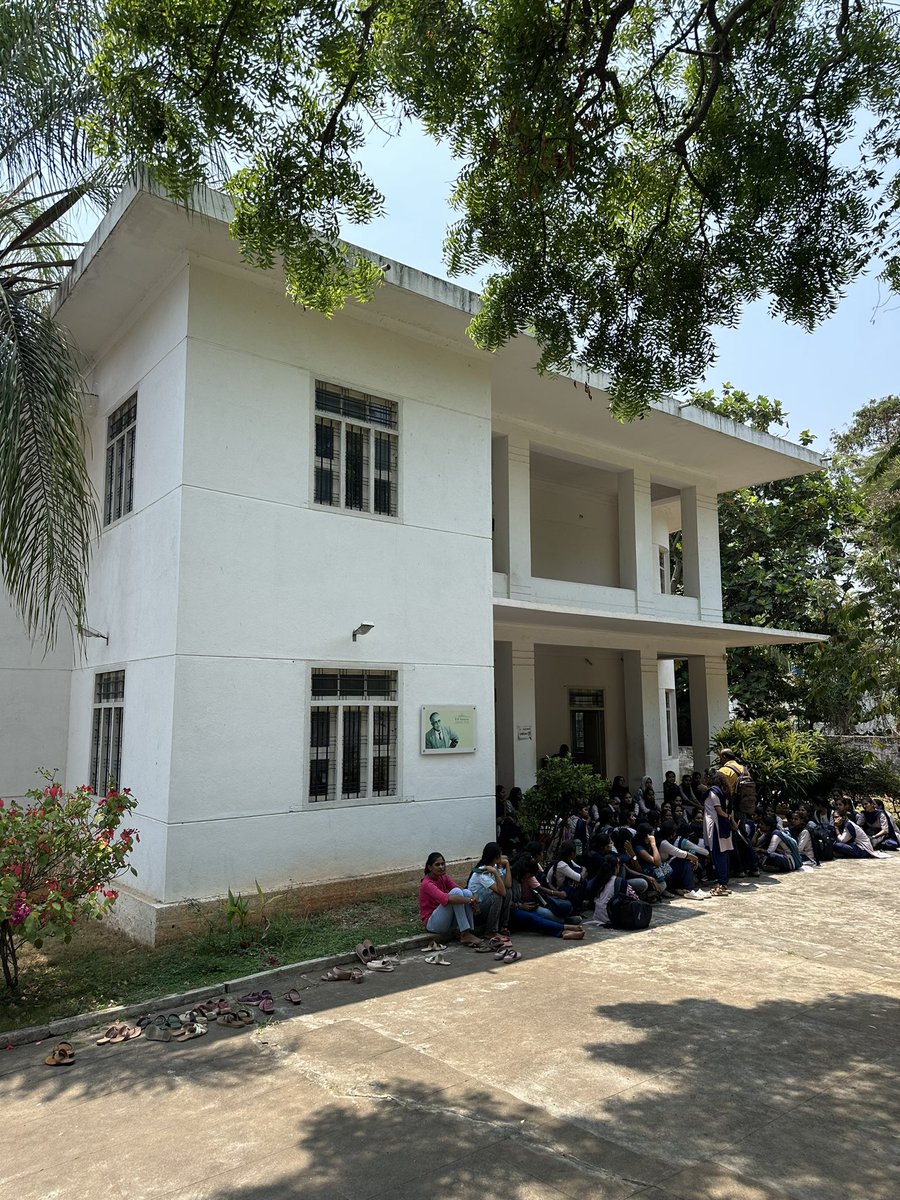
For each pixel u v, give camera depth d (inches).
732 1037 206.2
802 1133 157.3
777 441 593.9
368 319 384.8
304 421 358.9
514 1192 137.7
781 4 229.0
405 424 396.2
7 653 423.5
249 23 203.0
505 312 291.6
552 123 222.8
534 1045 201.6
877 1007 230.2
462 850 392.2
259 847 323.3
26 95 338.0
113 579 384.5
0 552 295.9
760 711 852.6
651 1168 144.7
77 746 417.1
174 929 294.8
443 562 403.5
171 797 303.3
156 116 213.2
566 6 213.0
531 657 542.0
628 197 286.0
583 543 698.2
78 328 404.5
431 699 390.0
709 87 251.3
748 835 452.4
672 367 301.1
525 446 524.1
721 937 313.3
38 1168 151.2
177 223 312.0
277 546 342.6
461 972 268.5
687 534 644.7
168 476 331.6
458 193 272.8
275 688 335.3
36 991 252.2
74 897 246.5
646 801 544.4
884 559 443.2
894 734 735.7
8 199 399.2
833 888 410.6
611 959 282.2
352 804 354.3
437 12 212.8
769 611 838.5
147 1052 206.5
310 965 270.5
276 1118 167.0
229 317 340.2
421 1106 169.9
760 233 269.6
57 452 299.3
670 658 724.0
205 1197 139.3
